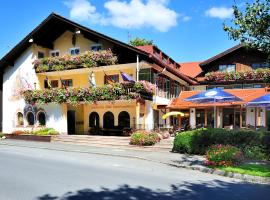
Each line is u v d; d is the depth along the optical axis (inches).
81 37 1162.6
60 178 424.8
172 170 526.9
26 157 639.1
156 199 326.6
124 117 1096.8
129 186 384.8
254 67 1338.6
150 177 450.6
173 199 329.4
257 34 491.8
